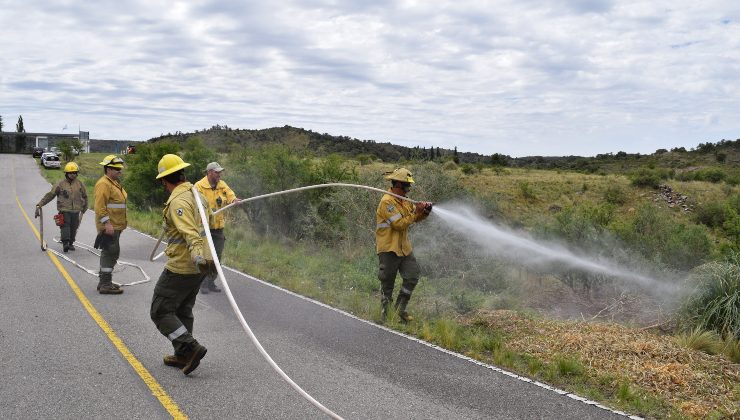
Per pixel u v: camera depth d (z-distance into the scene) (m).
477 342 6.38
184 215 4.97
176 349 5.16
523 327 7.10
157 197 22.91
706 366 5.90
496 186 43.97
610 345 6.32
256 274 10.28
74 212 12.29
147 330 6.56
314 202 15.39
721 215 29.73
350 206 13.66
